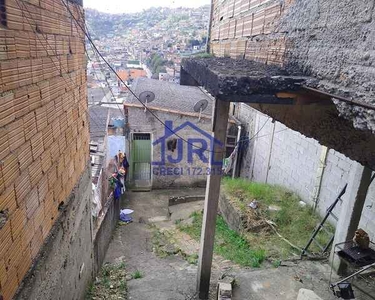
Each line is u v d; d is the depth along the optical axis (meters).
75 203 3.88
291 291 4.54
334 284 4.44
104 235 6.32
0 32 1.88
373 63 1.51
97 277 5.37
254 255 5.52
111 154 11.16
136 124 10.62
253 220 6.60
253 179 10.11
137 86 12.55
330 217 6.18
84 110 4.39
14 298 2.15
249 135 10.49
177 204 9.98
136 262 6.04
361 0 1.62
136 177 11.43
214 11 6.21
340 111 1.73
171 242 7.09
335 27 1.88
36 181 2.54
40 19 2.56
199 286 4.56
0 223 1.93
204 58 4.45
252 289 4.57
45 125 2.74
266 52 3.11
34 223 2.52
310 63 2.21
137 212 9.55
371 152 2.05
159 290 4.81
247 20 3.78
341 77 1.81
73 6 3.58
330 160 6.17
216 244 6.23
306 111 2.83
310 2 2.20
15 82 2.11
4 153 1.97
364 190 4.48
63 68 3.26
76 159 3.93
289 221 6.58
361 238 4.30
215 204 4.30
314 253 5.51
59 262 3.19
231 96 2.24
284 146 8.05
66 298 3.47
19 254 2.24
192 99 12.05
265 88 2.18
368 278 4.73
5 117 1.97
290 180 7.79
